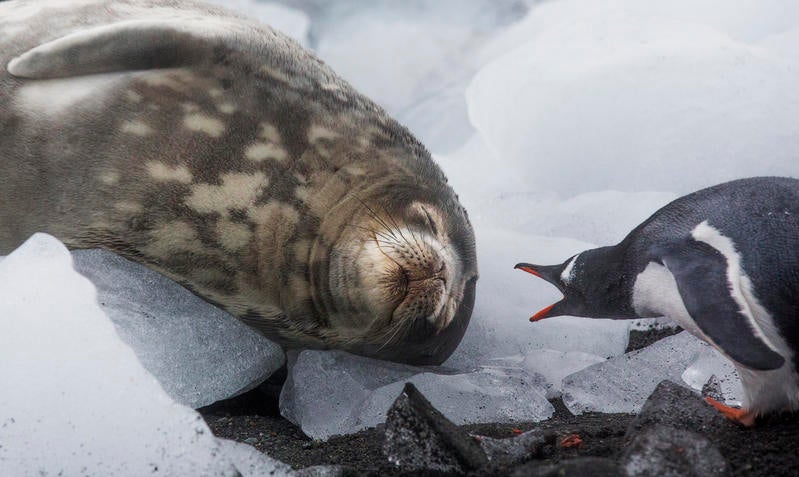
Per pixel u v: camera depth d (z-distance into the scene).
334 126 14.85
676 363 14.37
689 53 20.55
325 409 13.96
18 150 13.84
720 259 11.05
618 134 19.97
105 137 13.81
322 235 14.32
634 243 12.20
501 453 10.84
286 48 15.30
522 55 22.55
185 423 10.69
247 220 14.10
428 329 15.02
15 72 13.81
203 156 13.96
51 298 11.95
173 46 14.01
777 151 18.77
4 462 10.52
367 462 11.71
